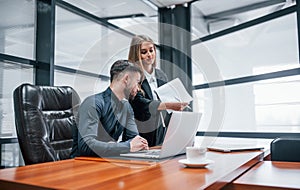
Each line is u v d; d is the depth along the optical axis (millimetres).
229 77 3695
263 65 3342
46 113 1758
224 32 3756
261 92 3338
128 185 752
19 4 2852
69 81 3154
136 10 4078
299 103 2994
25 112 1537
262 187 868
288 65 3096
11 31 2756
